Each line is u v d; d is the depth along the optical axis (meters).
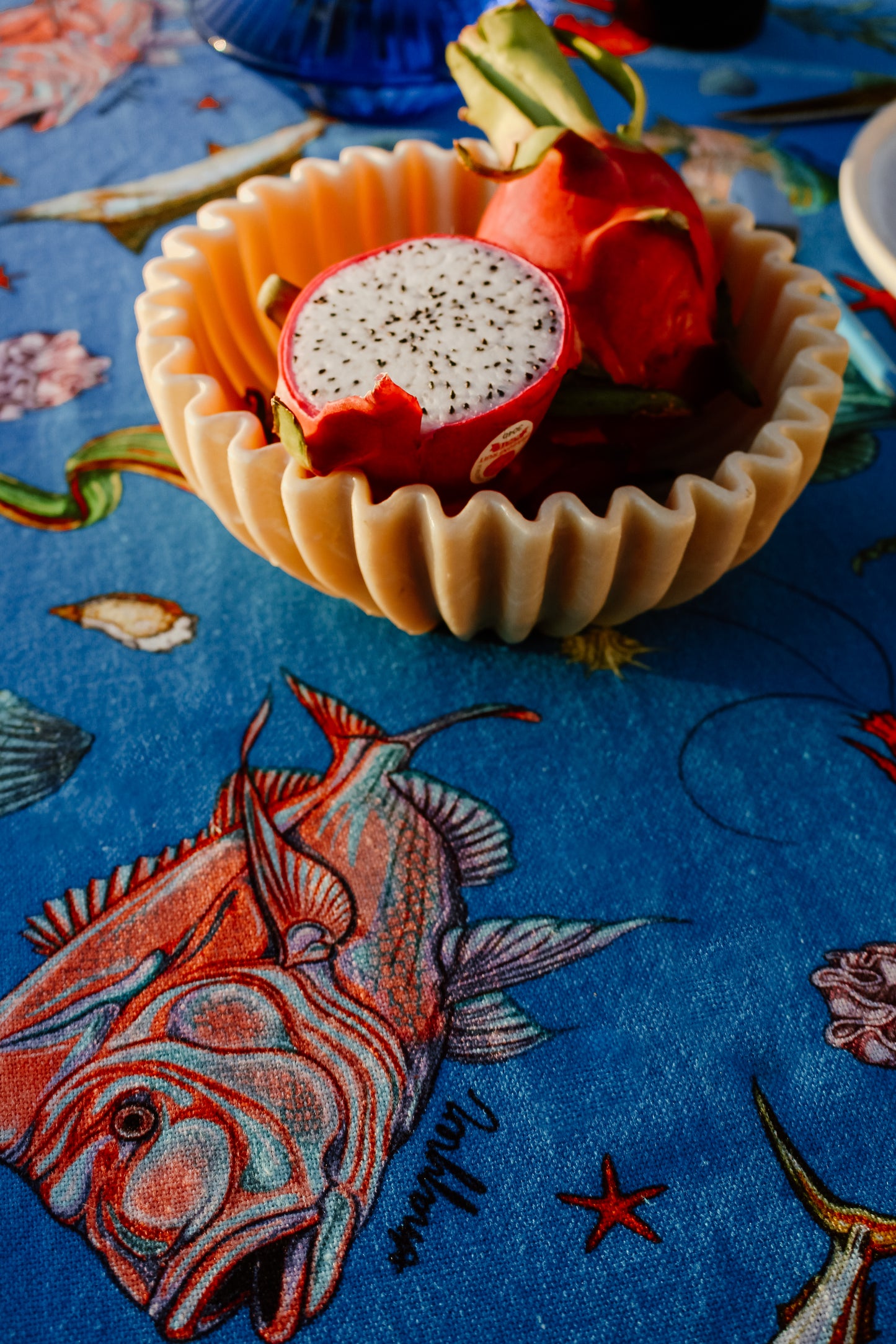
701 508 0.50
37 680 0.56
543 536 0.48
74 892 0.50
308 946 0.49
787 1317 0.42
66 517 0.61
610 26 0.88
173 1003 0.48
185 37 0.90
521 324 0.51
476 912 0.50
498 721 0.55
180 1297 0.43
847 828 0.52
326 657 0.57
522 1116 0.46
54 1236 0.43
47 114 0.82
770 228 0.68
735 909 0.50
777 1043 0.47
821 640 0.57
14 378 0.67
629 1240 0.44
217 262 0.57
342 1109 0.46
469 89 0.55
